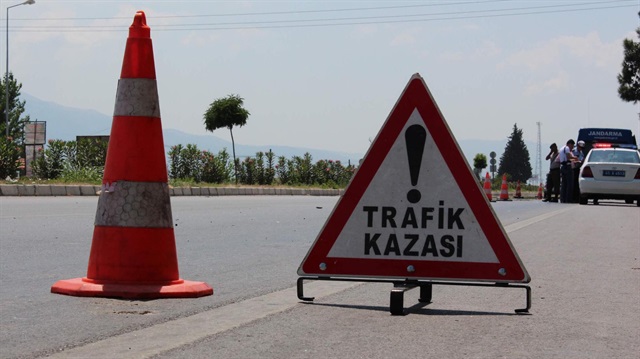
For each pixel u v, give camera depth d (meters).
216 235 11.41
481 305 6.07
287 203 21.89
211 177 33.66
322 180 42.12
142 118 6.07
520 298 6.42
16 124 86.12
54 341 4.62
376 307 5.88
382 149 6.00
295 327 5.12
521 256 9.43
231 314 5.51
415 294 6.55
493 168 54.41
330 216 6.04
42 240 9.98
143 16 6.20
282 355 4.39
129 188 6.04
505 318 5.57
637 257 9.45
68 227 11.79
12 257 8.34
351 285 6.94
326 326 5.17
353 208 6.01
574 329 5.23
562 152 26.69
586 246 10.67
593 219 16.42
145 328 5.01
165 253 6.11
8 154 24.59
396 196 5.96
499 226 5.86
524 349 4.64
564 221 15.66
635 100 57.19
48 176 26.53
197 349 4.49
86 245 9.50
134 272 6.02
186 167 33.25
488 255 5.86
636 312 5.88
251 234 11.62
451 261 5.89
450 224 5.91
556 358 4.45
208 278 7.23
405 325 5.25
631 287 7.10
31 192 21.44
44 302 5.77
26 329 4.91
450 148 5.93
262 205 20.30
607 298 6.49
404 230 5.95
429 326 5.24
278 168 40.34
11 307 5.58
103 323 5.12
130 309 5.58
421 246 5.93
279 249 9.67
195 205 19.61
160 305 5.77
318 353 4.45
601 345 4.79
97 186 23.25
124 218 6.03
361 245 6.00
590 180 24.22
